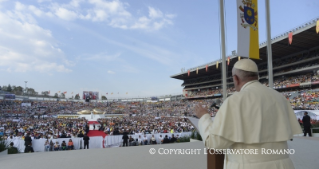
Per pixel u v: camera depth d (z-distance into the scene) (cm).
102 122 3525
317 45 4831
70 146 1627
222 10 767
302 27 4059
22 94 9731
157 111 6725
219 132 183
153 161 673
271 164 183
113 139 1761
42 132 2334
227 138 182
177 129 2594
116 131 2091
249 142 181
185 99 8831
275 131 189
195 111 234
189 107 6519
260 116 185
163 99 10588
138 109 7369
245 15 766
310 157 678
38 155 865
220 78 7512
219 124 186
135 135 1833
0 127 2811
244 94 195
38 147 1617
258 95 195
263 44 4953
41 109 6531
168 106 7338
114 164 643
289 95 4569
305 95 4200
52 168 613
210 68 7012
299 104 3912
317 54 4703
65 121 3566
